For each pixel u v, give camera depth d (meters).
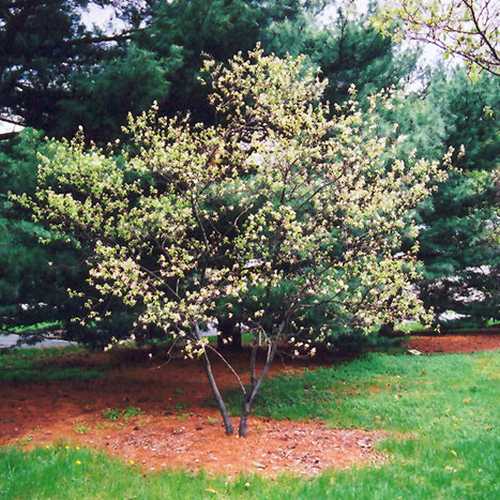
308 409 9.35
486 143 18.08
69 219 8.20
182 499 5.58
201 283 7.96
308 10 14.02
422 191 8.12
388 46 13.17
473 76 6.21
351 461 6.83
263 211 8.41
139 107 10.23
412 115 13.23
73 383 11.33
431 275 16.58
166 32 11.34
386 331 17.25
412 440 7.40
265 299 9.98
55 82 11.70
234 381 11.70
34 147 9.45
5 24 11.48
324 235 8.29
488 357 14.31
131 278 7.20
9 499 5.54
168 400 10.11
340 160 8.62
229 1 11.70
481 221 17.34
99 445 7.50
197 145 8.07
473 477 6.09
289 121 7.68
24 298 10.25
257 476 6.12
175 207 8.21
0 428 8.23
